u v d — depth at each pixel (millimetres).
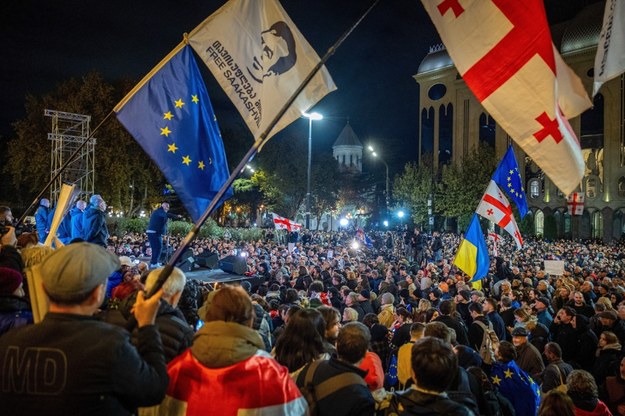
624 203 58688
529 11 4453
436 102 78438
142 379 2131
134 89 5754
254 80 6016
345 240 39594
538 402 5488
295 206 55875
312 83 5840
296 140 55219
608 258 30469
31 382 2012
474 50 4703
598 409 4844
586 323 8031
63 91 38875
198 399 2459
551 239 57156
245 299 2727
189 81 5898
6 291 3371
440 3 4801
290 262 17938
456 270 16219
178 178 5703
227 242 27297
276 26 5965
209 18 6004
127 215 43500
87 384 1991
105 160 37781
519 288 13219
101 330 2135
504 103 4629
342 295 11023
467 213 57062
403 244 35188
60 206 7223
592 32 61688
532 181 66062
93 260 2238
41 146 37969
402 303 10758
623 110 59250
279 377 2523
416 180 61562
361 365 4340
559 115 4438
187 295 4266
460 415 2955
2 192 49594
